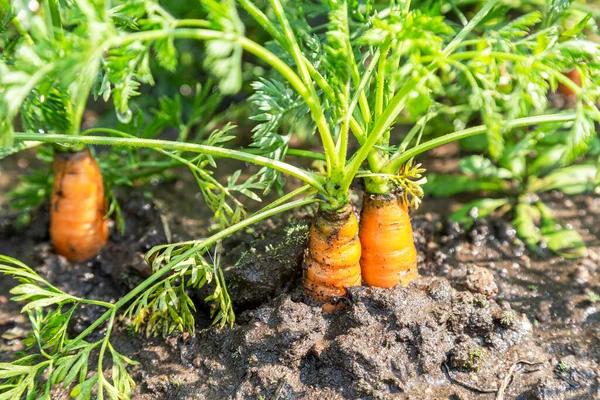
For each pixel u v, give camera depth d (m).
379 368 0.55
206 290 0.61
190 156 0.69
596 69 0.51
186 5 0.81
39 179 0.69
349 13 0.62
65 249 0.66
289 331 0.56
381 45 0.51
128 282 0.64
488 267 0.66
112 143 0.53
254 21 0.83
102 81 0.57
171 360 0.59
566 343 0.60
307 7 0.64
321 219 0.56
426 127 0.77
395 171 0.56
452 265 0.66
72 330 0.63
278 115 0.59
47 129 0.63
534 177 0.72
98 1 0.47
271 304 0.58
